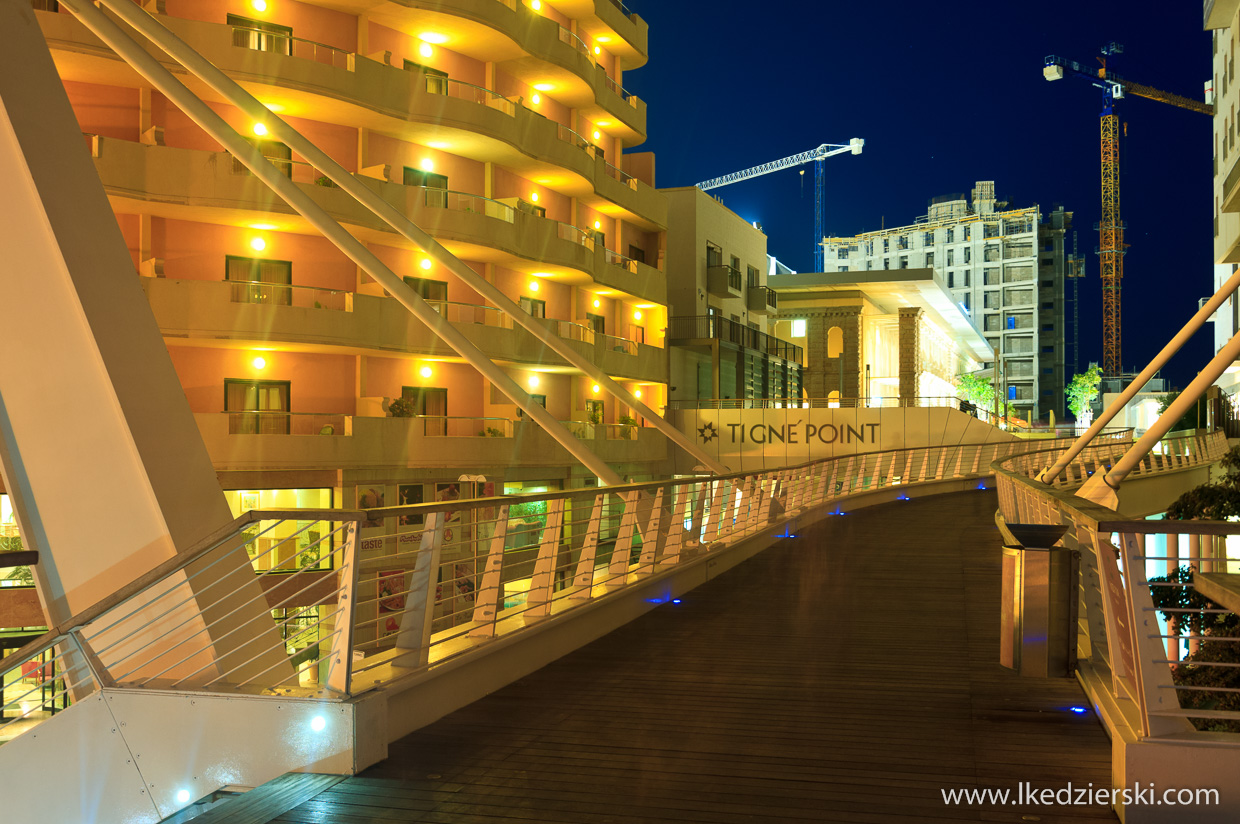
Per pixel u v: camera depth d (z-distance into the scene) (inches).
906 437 1529.3
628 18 1471.5
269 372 959.0
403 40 1074.1
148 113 880.9
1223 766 154.6
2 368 235.8
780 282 2119.8
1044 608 277.9
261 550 839.1
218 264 932.6
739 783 189.5
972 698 253.9
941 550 585.9
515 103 1136.8
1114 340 5364.2
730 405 1595.7
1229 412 1466.5
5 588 711.1
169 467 226.8
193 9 920.3
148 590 218.4
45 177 238.5
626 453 1325.0
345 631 198.5
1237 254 1189.7
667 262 1695.4
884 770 196.2
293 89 914.7
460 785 188.7
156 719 198.7
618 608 366.3
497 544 278.2
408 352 1005.2
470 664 254.7
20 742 201.2
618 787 187.6
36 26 253.9
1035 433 1983.3
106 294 236.8
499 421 1130.0
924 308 2396.7
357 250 411.8
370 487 960.3
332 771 194.1
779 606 407.8
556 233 1200.8
